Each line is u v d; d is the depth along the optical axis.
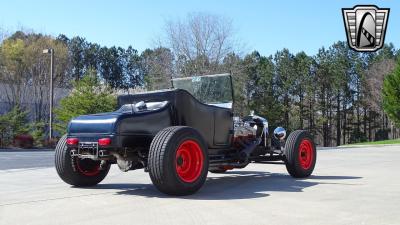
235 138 8.34
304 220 4.90
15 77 46.84
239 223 4.77
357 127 76.38
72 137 6.85
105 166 7.46
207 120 7.56
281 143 9.16
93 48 81.12
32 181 8.53
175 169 6.25
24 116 33.47
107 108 32.62
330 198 6.28
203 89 8.48
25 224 4.77
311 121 75.25
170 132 6.33
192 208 5.56
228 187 7.49
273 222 4.81
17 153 22.52
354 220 4.91
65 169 7.31
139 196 6.52
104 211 5.42
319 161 13.38
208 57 40.97
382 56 70.75
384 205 5.75
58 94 47.22
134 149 6.83
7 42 47.50
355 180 8.35
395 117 50.53
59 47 49.78
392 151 20.64
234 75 41.19
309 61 75.06
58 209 5.55
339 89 74.62
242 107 46.72
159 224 4.73
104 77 81.94
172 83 8.77
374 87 62.53
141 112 6.77
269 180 8.48
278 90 75.25
